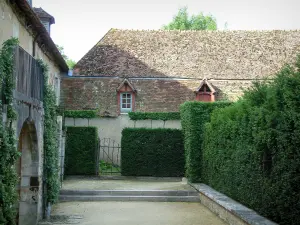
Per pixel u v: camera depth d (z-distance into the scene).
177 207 13.81
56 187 12.27
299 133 7.42
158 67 24.59
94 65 24.58
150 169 20.00
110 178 19.92
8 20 8.47
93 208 13.49
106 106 23.23
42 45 13.22
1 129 6.52
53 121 12.59
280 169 8.20
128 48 25.56
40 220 11.19
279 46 26.09
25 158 10.49
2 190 6.49
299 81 7.94
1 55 6.84
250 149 9.91
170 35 26.64
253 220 8.57
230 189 12.09
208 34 26.88
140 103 23.27
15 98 7.54
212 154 14.50
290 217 7.77
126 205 14.19
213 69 24.67
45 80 11.27
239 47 26.03
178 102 23.23
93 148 20.02
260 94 10.63
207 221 11.26
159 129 20.23
